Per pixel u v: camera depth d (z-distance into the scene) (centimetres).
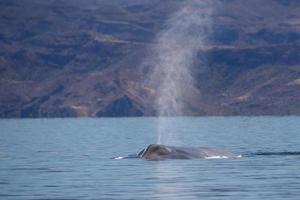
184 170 18488
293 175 17175
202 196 14000
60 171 18712
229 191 14612
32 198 13888
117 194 14375
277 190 14650
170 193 14450
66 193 14525
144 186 15512
